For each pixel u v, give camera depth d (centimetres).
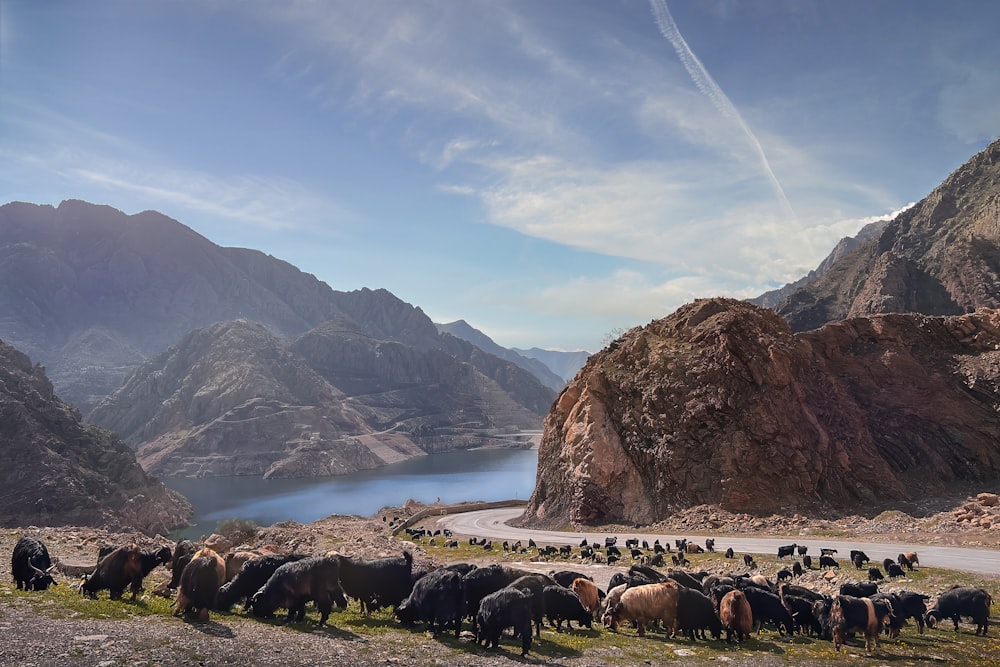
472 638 1969
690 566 4588
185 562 2312
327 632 1839
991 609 2911
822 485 6644
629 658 1934
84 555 3478
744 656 2062
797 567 4062
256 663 1475
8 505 15775
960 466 6856
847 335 8394
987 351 7919
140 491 19212
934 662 2069
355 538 6009
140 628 1645
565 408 9825
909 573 3709
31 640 1457
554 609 2336
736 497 6719
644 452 7725
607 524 7575
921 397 7525
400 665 1584
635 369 8612
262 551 2862
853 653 2162
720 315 8244
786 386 7225
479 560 5556
